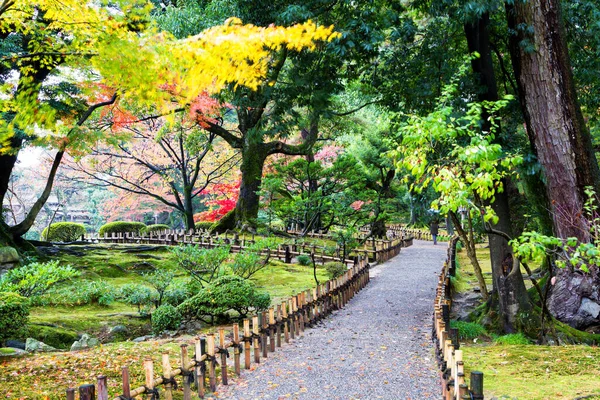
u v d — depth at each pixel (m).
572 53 12.97
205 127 22.81
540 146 10.12
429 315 11.60
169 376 5.53
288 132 17.81
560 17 9.99
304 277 17.17
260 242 14.57
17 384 6.65
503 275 10.56
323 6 11.39
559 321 10.23
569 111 9.91
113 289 13.18
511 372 7.12
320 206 18.39
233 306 10.60
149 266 18.48
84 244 21.52
